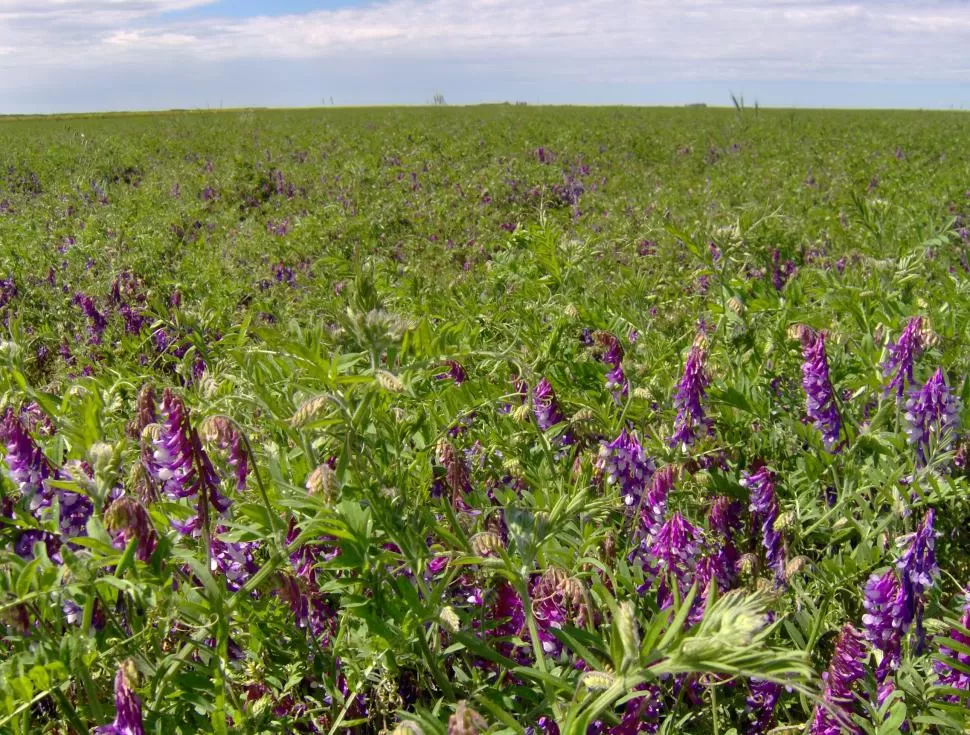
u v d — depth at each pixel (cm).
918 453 354
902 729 251
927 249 755
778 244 868
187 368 475
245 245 1116
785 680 165
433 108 8738
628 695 218
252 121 4484
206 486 252
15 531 266
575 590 232
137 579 216
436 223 1238
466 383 418
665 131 3634
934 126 4356
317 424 236
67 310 816
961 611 308
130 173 2370
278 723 268
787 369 485
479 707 254
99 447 233
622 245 1010
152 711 229
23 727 223
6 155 2728
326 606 293
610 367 513
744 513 340
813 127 3972
